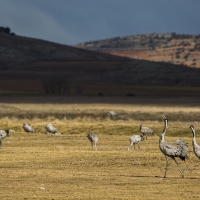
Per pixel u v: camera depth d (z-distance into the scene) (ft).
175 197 108.27
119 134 262.67
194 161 157.48
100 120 336.29
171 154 130.00
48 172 136.98
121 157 161.89
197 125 305.12
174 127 271.69
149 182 124.06
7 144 206.49
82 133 264.72
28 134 245.04
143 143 210.79
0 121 303.07
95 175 133.18
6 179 126.82
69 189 115.03
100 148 192.85
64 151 178.81
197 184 122.62
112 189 115.44
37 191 112.57
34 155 166.30
